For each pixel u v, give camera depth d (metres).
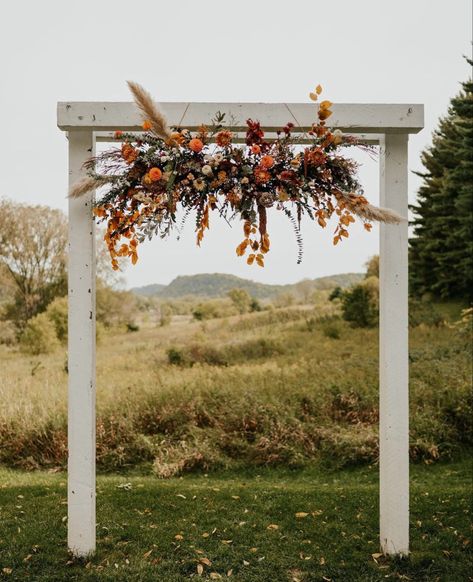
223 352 15.38
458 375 8.17
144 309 25.03
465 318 12.76
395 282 3.70
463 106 17.67
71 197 3.47
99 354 17.39
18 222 19.48
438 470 6.35
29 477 6.25
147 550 3.91
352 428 7.19
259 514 4.66
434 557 3.75
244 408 7.50
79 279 3.60
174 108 3.53
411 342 14.30
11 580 3.42
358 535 4.21
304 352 15.03
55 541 3.99
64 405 7.68
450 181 19.97
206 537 4.16
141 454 7.07
